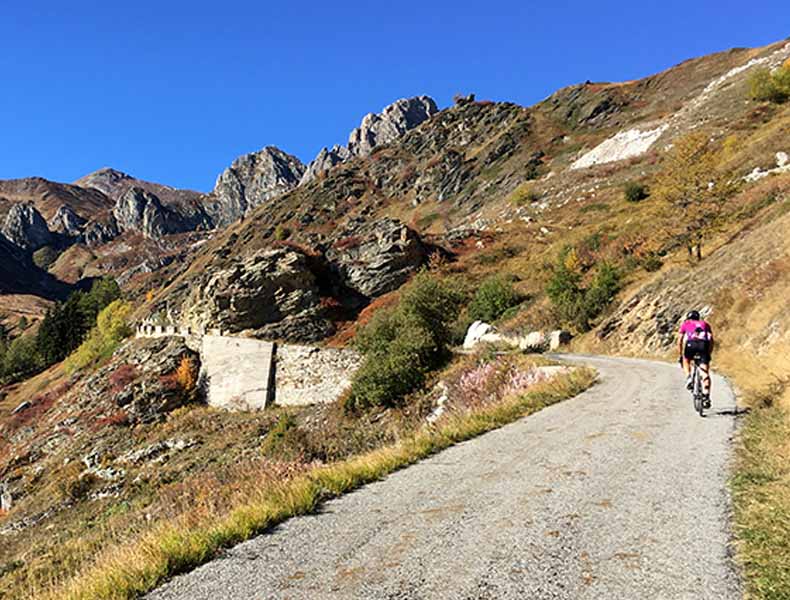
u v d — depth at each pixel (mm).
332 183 140000
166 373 42000
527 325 38094
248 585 4254
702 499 5418
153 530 6586
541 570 4062
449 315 29422
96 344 65750
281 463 11961
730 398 11336
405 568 4297
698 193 31594
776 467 6160
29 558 15000
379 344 27297
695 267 27672
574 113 121750
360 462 8148
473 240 63594
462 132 139875
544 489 6156
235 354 41312
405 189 130125
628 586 3725
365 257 53000
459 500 6031
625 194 61312
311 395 38625
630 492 5812
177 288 106000
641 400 12156
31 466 35656
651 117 97688
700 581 3725
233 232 142125
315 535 5297
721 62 112500
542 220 67562
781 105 64500
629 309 29641
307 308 45656
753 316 17828
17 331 154125
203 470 27562
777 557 3936
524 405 12531
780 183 32500
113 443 35219
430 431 10633
